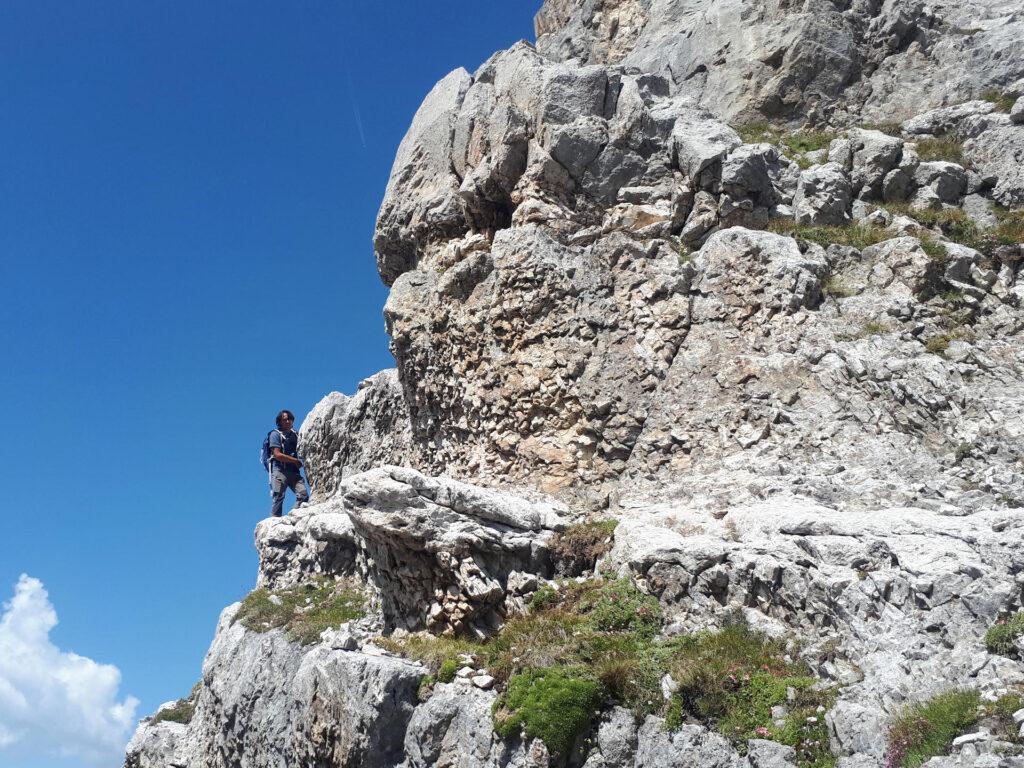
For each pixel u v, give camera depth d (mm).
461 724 12406
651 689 11703
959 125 21641
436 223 21578
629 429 16891
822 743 10352
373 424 26891
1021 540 11547
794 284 17328
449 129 22125
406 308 20531
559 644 12992
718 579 12859
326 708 14023
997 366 15859
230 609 20953
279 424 24234
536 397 17828
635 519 15016
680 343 17578
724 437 15992
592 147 19844
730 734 10797
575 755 11586
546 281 18547
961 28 24203
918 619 11109
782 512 13438
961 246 18250
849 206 19984
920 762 9500
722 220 18984
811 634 11875
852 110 23859
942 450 14766
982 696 9875
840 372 15984
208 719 19844
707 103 25234
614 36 32188
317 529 20422
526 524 15438
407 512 14836
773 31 24750
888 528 12516
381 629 16125
